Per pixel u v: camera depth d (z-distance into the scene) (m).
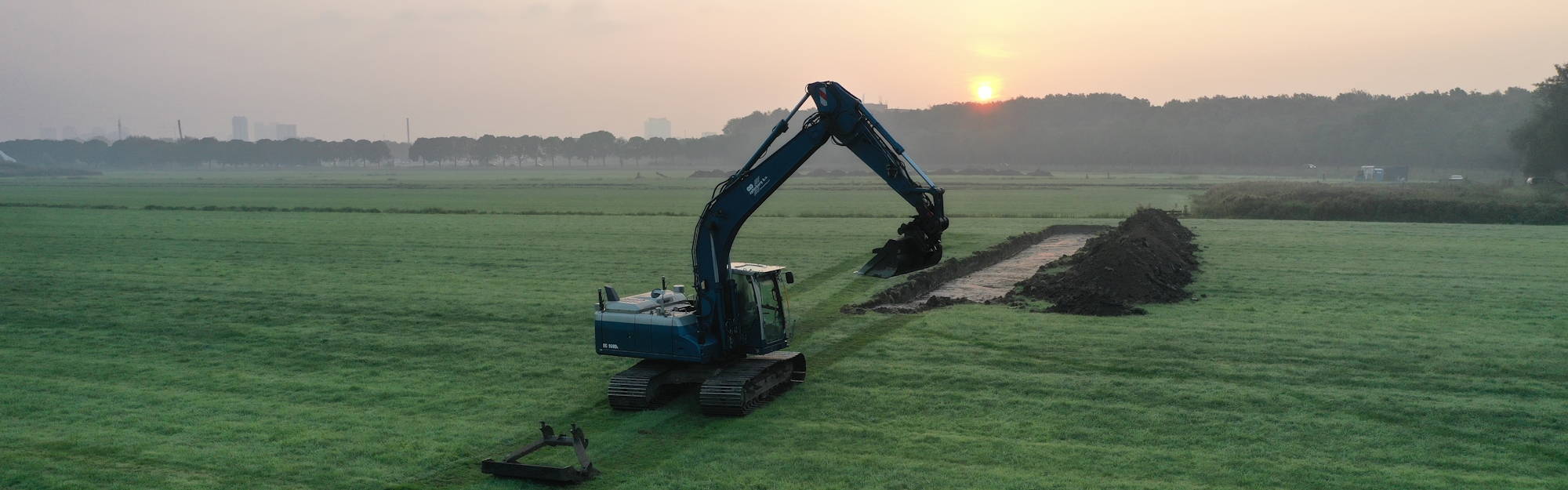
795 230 45.50
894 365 16.58
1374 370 15.80
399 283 28.14
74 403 14.78
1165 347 17.83
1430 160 164.25
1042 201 76.62
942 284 28.86
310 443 12.56
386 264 32.91
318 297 25.34
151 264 32.88
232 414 14.12
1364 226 46.38
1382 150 173.38
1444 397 14.00
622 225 49.81
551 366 17.22
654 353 14.16
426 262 33.62
